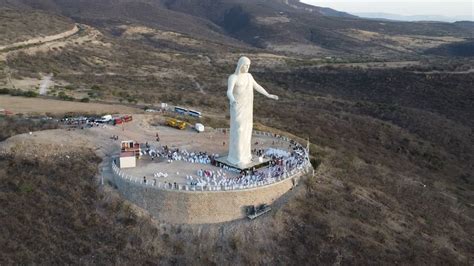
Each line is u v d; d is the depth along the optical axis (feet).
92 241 132.77
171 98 288.30
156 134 189.57
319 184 160.25
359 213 151.43
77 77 342.85
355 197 159.84
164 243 134.21
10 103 228.22
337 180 168.35
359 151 245.24
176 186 138.82
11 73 315.99
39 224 135.64
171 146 176.04
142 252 131.44
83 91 283.38
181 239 135.54
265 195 144.46
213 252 133.28
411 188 191.93
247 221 139.74
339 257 132.36
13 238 131.13
